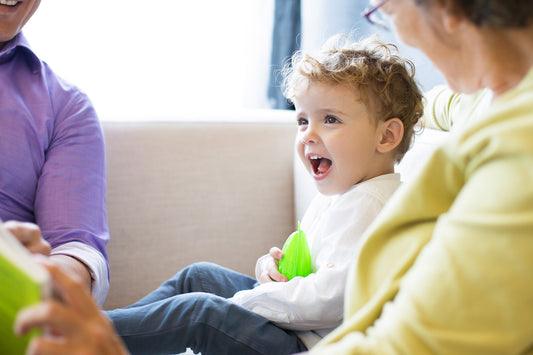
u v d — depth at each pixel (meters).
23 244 0.81
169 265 1.44
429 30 0.61
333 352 0.57
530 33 0.57
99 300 1.13
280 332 1.00
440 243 0.54
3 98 1.17
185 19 2.03
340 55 1.12
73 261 1.06
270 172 1.51
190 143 1.46
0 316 0.53
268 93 2.13
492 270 0.50
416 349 0.53
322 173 1.13
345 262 0.98
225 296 1.19
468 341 0.51
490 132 0.53
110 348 0.49
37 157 1.19
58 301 0.51
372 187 1.05
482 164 0.54
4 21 1.16
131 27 1.97
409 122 1.13
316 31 2.09
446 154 0.59
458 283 0.51
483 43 0.59
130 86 2.01
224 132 1.48
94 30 1.94
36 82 1.23
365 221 1.01
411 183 0.63
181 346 1.01
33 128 1.18
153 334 1.00
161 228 1.44
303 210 1.47
